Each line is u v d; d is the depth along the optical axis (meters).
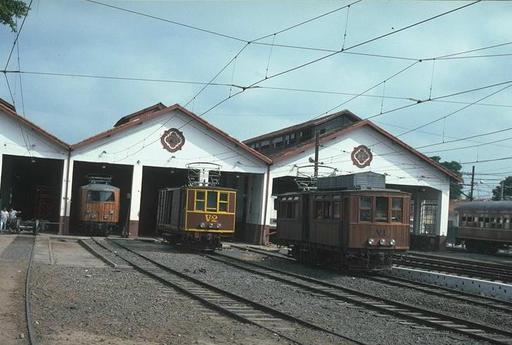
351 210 21.25
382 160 43.44
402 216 21.73
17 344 8.09
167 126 39.62
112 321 10.30
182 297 13.95
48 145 37.41
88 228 39.31
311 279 18.89
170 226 31.53
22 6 13.52
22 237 34.12
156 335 9.33
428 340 10.08
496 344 9.90
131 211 39.03
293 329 10.38
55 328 9.33
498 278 20.52
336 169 38.56
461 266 25.55
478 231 43.00
